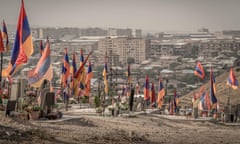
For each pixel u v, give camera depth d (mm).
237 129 50219
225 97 102875
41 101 35438
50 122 33969
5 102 35062
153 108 68500
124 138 30656
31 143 24625
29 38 35031
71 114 43531
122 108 52688
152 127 41875
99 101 56375
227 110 62375
